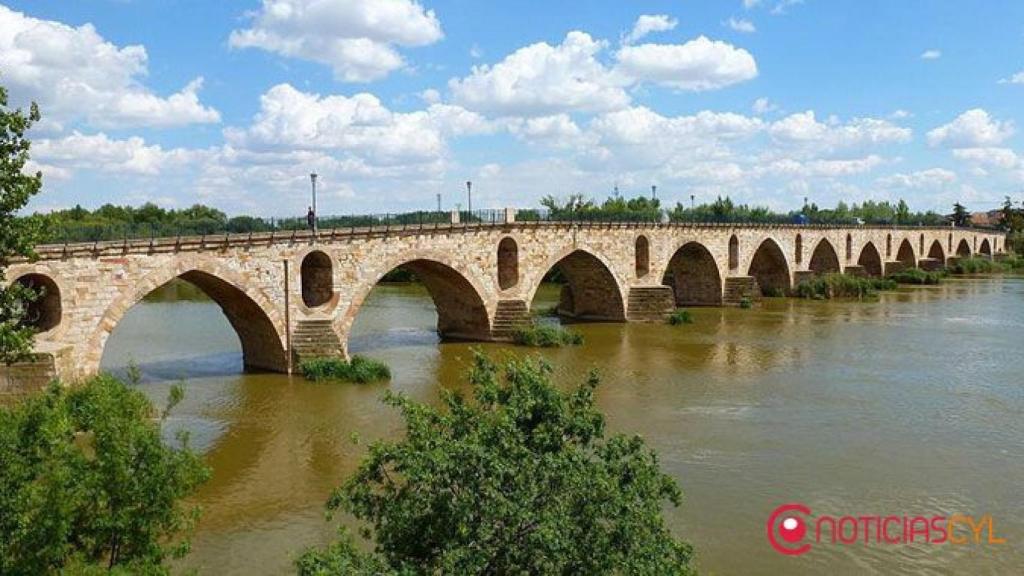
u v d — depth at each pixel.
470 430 15.12
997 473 30.02
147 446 15.24
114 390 16.88
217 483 28.81
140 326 68.56
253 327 47.62
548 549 13.27
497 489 13.87
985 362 51.41
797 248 101.31
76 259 36.84
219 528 24.95
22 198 20.22
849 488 28.42
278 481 29.02
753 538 24.27
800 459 31.52
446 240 56.69
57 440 15.30
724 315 77.56
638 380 45.97
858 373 47.91
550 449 15.05
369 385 44.38
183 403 39.75
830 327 68.12
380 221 56.84
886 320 72.62
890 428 35.94
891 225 129.50
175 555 15.78
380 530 14.59
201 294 101.06
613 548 13.74
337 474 29.77
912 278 115.69
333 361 46.22
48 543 13.72
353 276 50.12
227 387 43.50
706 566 22.41
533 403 15.41
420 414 15.31
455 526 13.70
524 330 59.44
